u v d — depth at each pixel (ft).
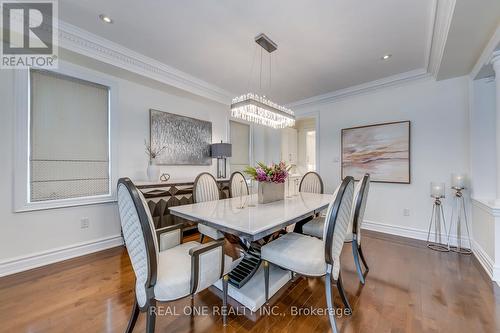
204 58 9.73
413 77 10.82
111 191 9.98
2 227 7.32
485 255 7.75
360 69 10.61
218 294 6.26
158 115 11.66
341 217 4.92
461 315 5.27
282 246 5.70
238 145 16.89
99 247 9.46
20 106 7.66
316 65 10.24
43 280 6.91
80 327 4.90
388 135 11.71
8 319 5.15
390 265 7.94
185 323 5.09
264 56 9.48
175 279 4.23
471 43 7.30
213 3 6.42
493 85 8.81
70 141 8.90
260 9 6.63
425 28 7.46
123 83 10.41
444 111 10.21
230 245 10.06
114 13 6.91
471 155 9.32
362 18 6.98
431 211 10.53
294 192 10.53
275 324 5.06
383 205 11.88
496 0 5.43
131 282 6.81
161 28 7.66
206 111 14.38
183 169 12.96
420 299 5.92
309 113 15.15
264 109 8.77
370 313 5.38
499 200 7.22
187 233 11.66
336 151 13.89
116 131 10.17
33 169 7.99
